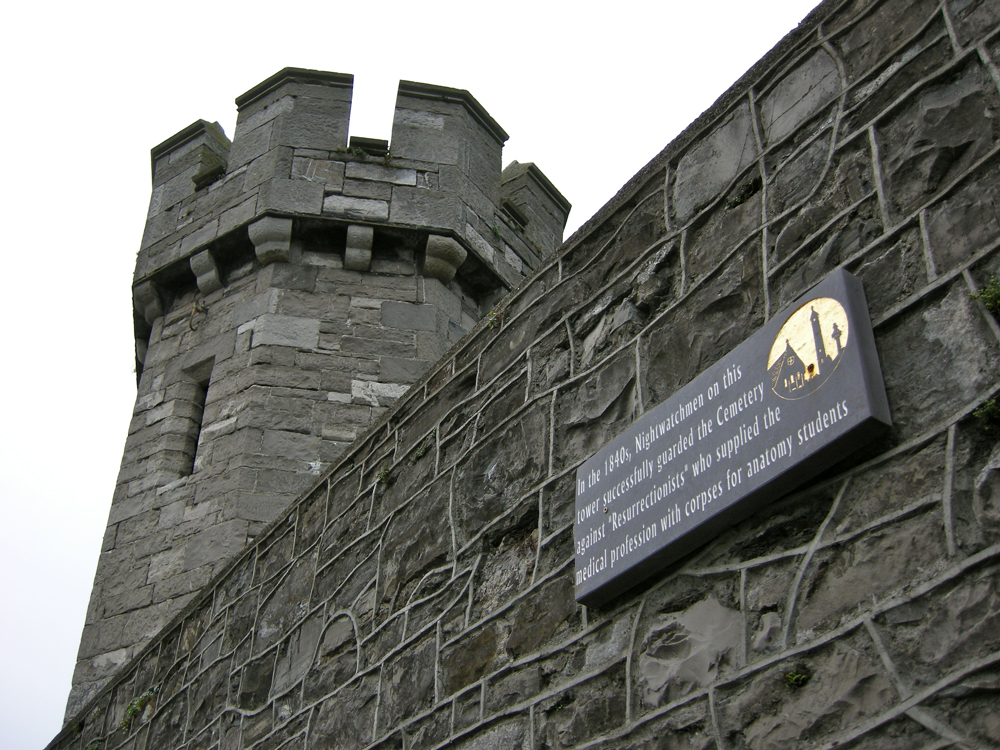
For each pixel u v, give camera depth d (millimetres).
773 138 3932
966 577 2607
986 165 3033
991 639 2498
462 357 5461
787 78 3986
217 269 10828
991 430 2711
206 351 10336
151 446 10102
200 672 6645
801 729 2809
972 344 2842
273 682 5781
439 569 4809
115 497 9961
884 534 2844
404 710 4562
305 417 9547
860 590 2836
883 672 2680
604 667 3566
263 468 9266
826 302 3199
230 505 9086
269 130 11219
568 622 3861
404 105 11320
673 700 3238
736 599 3195
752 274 3707
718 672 3135
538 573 4148
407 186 10773
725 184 4078
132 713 7277
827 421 3027
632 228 4520
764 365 3350
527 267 11438
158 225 11539
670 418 3699
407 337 10086
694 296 3945
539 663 3891
